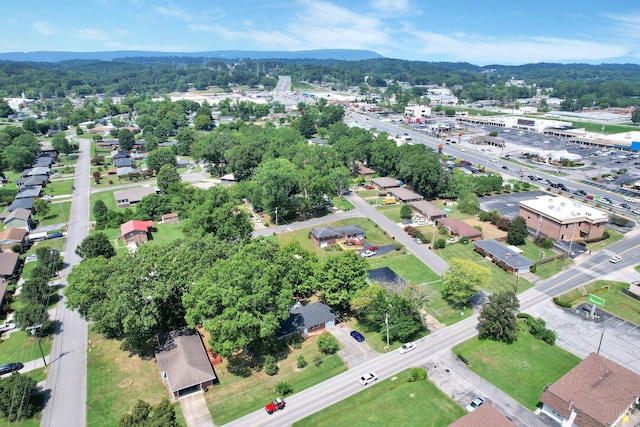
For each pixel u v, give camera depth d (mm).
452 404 58062
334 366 65875
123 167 179875
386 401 58656
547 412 56562
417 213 130000
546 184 156750
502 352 69000
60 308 81812
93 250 94562
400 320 69812
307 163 165375
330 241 109500
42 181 160875
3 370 63656
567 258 99938
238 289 62094
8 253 99000
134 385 61750
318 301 80500
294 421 55375
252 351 69500
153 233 118188
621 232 113875
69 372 64438
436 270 95438
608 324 76188
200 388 60844
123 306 61906
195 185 163250
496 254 98125
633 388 56625
